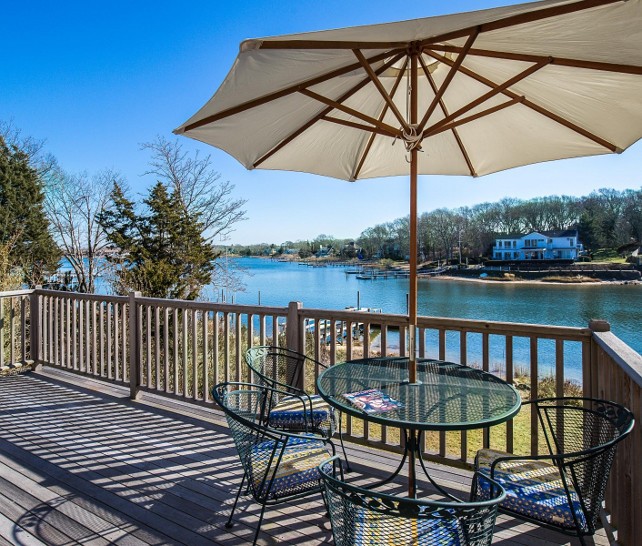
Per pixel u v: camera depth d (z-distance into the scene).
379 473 2.55
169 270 12.85
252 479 1.75
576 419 2.03
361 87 2.31
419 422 1.54
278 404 2.59
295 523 2.05
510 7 1.21
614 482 1.89
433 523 1.18
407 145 1.86
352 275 54.41
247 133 2.32
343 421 4.14
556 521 1.46
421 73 2.34
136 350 3.86
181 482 2.44
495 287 40.97
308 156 2.80
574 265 43.97
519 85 2.10
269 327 10.52
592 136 2.32
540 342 18.91
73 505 2.20
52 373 4.73
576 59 1.71
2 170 16.81
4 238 16.16
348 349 2.83
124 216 15.55
